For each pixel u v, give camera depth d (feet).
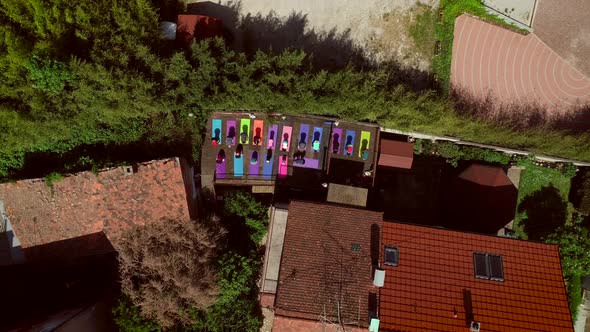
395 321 78.69
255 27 101.60
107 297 88.63
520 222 101.81
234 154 97.91
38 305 87.15
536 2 103.60
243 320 88.99
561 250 93.61
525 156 102.06
